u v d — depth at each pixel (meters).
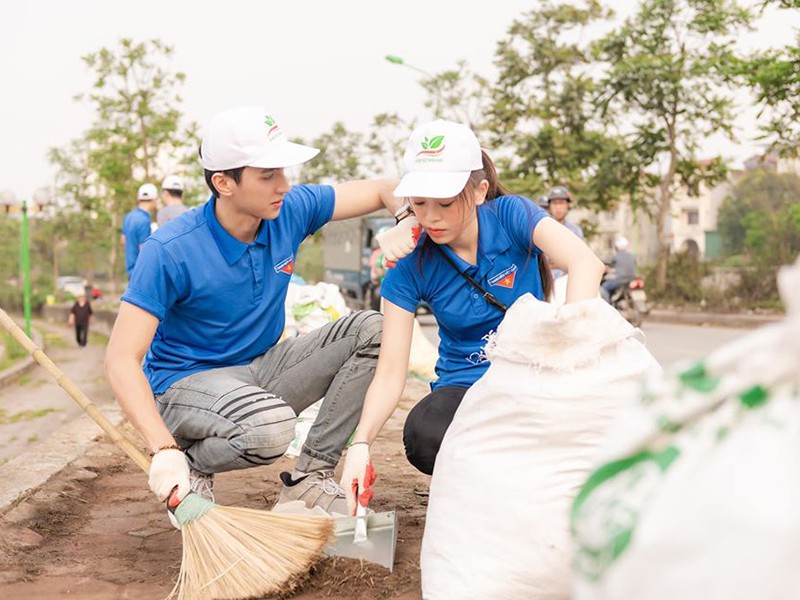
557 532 2.80
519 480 2.84
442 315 3.63
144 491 4.94
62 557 3.80
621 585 1.47
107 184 31.22
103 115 27.77
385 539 3.34
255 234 3.71
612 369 2.85
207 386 3.68
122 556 3.81
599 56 23.75
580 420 2.81
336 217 4.00
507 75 25.09
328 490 3.90
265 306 3.80
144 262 3.50
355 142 34.53
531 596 2.83
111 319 26.03
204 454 3.68
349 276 24.78
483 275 3.54
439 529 2.95
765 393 1.50
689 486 1.45
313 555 3.24
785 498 1.36
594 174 25.06
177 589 3.33
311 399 3.96
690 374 1.55
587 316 2.87
